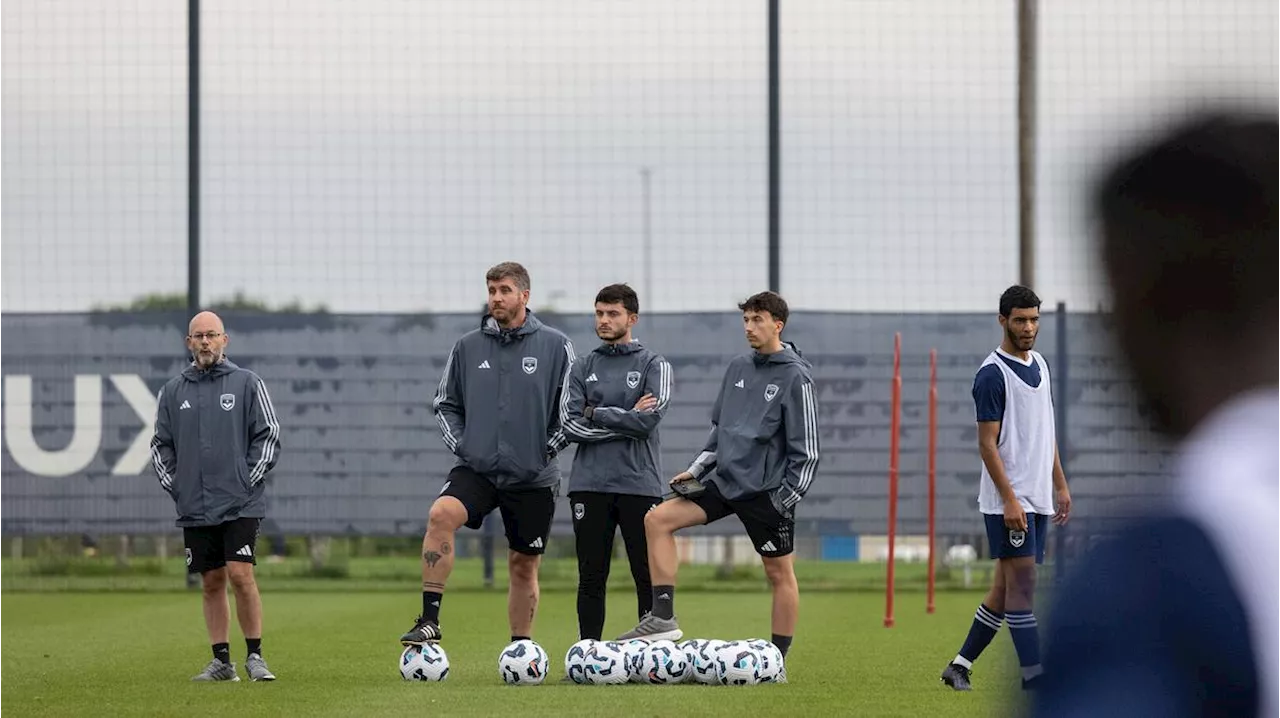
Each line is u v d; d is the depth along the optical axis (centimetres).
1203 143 378
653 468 2758
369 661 3019
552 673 2792
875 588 5134
